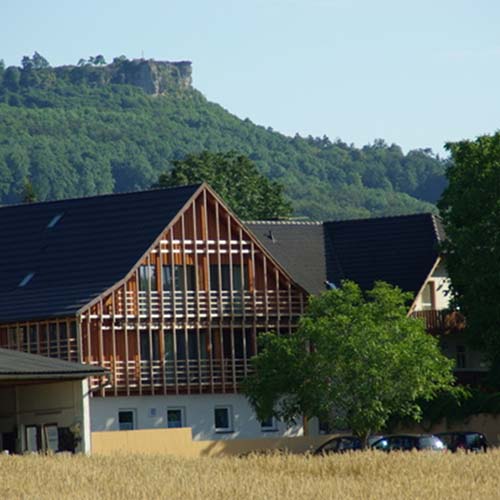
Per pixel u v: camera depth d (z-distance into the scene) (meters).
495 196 132.50
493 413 126.81
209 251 132.88
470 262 131.75
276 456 83.69
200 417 131.00
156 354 129.75
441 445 105.69
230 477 71.88
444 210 137.38
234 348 133.62
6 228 141.50
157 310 129.75
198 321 131.38
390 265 147.62
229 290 133.38
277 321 135.25
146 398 128.62
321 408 115.00
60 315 124.69
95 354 125.81
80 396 109.75
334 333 114.75
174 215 131.38
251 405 120.88
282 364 116.31
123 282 127.56
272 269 135.75
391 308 117.12
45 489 66.81
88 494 63.62
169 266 131.12
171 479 70.12
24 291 132.25
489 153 134.75
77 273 131.50
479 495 63.34
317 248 151.00
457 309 136.88
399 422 130.50
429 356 116.56
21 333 128.75
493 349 131.88
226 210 133.62
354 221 153.25
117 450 97.44
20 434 115.12
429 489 65.25
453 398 128.25
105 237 133.88
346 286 118.25
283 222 152.75
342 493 63.25
